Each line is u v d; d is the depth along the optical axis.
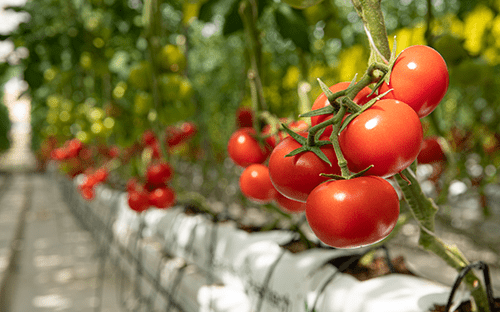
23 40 1.77
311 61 1.64
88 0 2.00
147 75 1.15
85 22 2.12
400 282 0.68
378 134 0.44
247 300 1.00
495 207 3.60
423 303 0.63
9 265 3.48
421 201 0.53
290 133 0.49
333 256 0.79
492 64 1.38
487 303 0.58
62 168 2.92
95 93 2.69
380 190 0.45
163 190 1.22
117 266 2.62
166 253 1.63
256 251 1.01
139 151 1.96
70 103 2.96
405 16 2.25
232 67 3.63
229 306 1.02
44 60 2.02
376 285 0.68
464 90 2.00
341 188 0.46
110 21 2.09
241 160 0.72
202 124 2.47
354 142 0.45
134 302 2.11
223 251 1.17
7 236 4.77
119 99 1.94
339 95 0.45
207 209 1.41
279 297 0.84
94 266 3.39
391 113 0.45
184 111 1.15
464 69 1.08
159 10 1.00
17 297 2.73
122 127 1.89
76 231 4.87
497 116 2.17
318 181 0.49
